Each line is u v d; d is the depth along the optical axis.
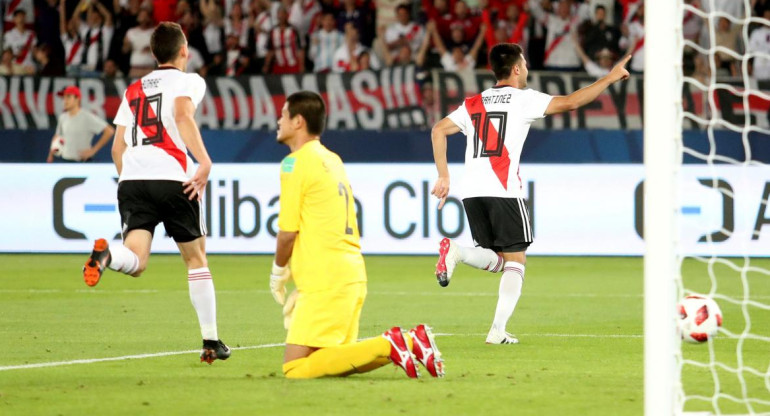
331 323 20.62
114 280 44.44
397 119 56.06
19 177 55.78
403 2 64.56
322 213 20.52
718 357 24.56
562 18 63.25
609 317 33.09
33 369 22.83
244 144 55.22
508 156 27.34
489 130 27.52
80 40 66.00
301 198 20.48
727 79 53.31
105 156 56.22
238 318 32.84
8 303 36.59
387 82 56.09
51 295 39.09
